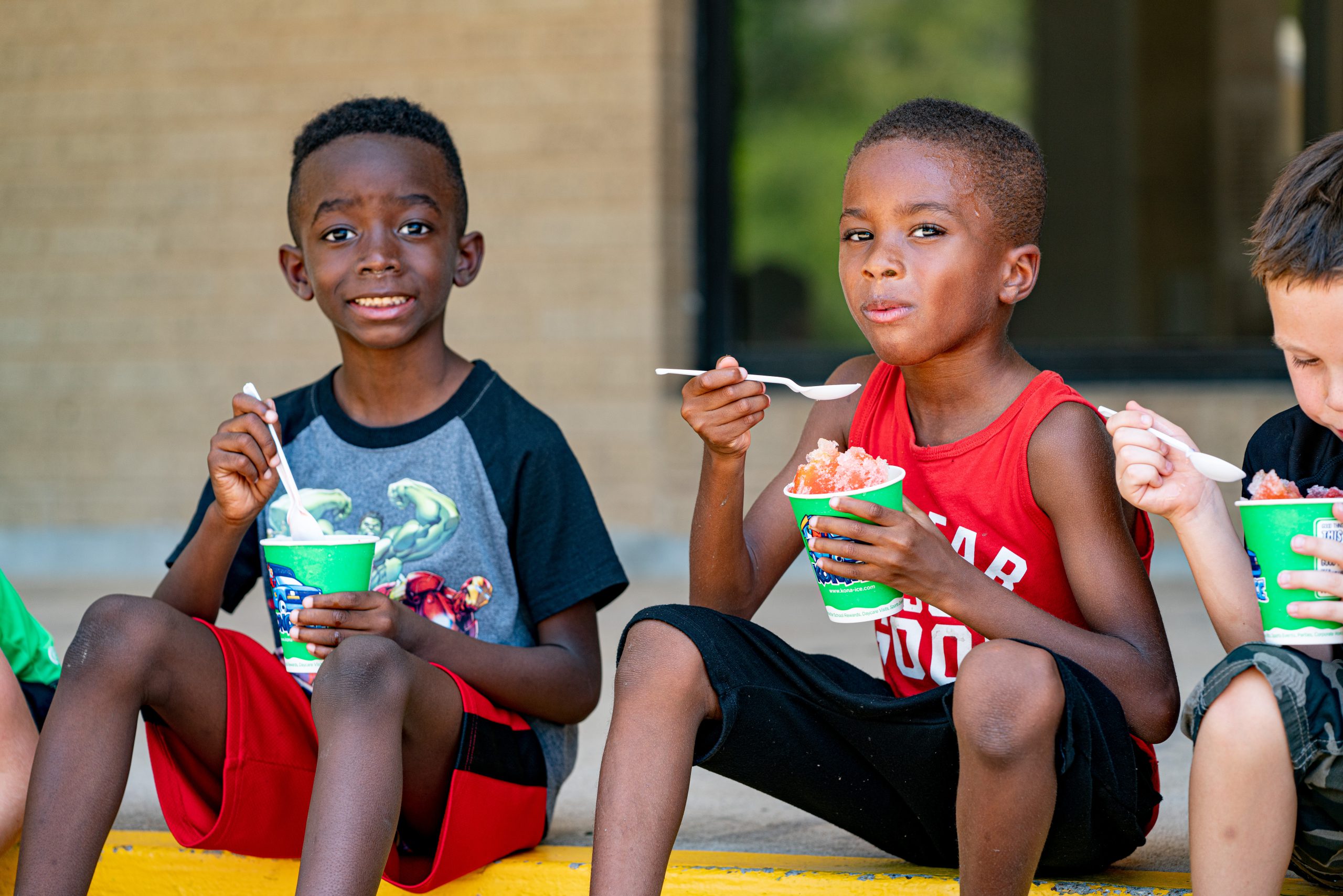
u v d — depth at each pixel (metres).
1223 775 2.22
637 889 2.32
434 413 3.16
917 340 2.66
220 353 8.38
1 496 8.59
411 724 2.56
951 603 2.46
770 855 2.92
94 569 8.45
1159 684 2.51
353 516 3.14
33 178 8.48
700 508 2.75
